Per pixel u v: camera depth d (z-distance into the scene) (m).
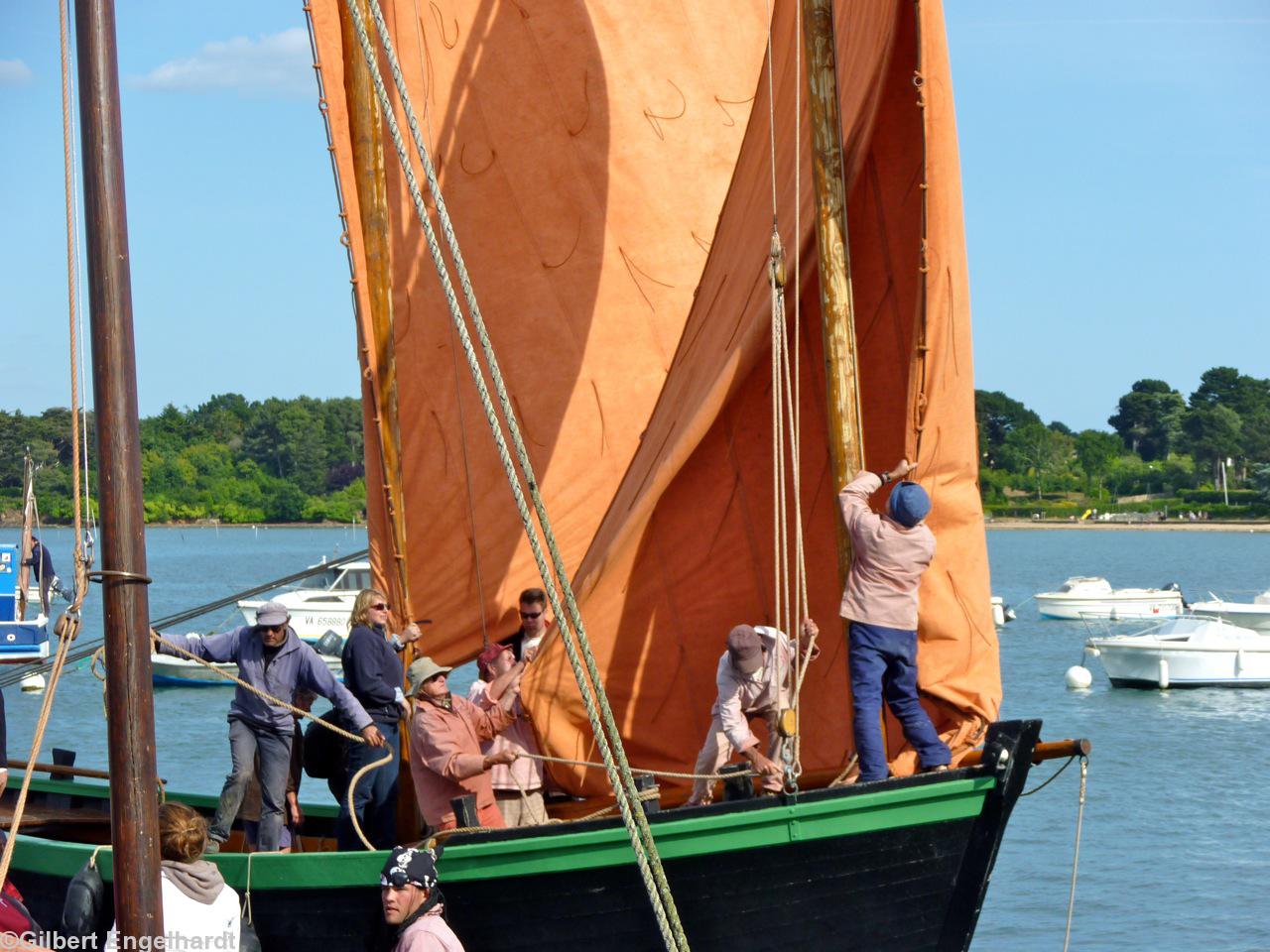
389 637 19.52
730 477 17.84
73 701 58.00
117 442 12.30
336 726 18.73
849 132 16.66
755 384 17.53
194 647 18.25
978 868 15.42
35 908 17.81
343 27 20.16
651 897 13.00
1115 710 59.53
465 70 21.72
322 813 21.00
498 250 21.67
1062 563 188.00
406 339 21.48
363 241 20.38
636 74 21.92
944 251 16.08
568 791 18.19
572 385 21.52
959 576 16.61
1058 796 41.81
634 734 18.08
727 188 21.75
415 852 14.77
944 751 16.06
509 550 21.28
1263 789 42.53
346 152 20.41
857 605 15.92
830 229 16.41
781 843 14.98
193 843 14.96
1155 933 29.02
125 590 12.34
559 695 17.86
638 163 21.81
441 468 21.39
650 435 19.39
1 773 17.25
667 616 18.03
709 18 22.19
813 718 17.73
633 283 21.69
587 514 21.39
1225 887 31.98
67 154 13.99
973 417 16.77
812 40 16.48
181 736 49.00
